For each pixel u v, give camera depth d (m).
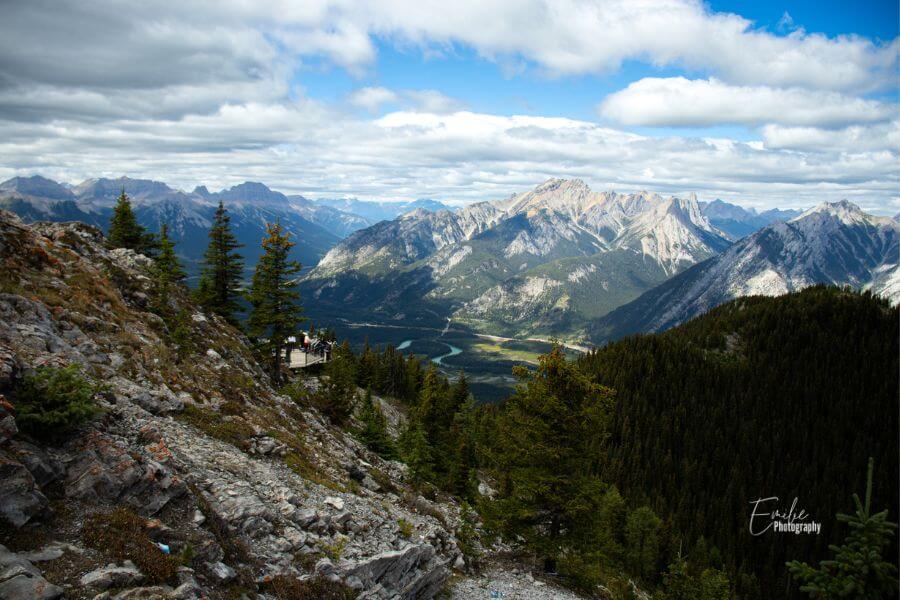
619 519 75.75
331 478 26.97
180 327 33.28
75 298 26.39
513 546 34.84
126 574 10.77
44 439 13.56
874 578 13.97
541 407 31.03
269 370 50.56
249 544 15.73
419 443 44.34
